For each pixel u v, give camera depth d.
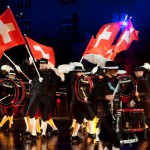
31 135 13.77
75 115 13.20
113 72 10.00
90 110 13.59
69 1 32.34
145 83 13.82
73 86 13.47
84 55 14.88
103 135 9.90
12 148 12.09
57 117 19.83
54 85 14.13
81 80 13.09
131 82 11.48
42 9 33.16
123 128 9.84
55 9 32.81
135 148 11.74
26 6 33.59
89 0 31.64
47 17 33.03
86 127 15.10
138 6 29.45
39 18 33.25
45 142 13.10
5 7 33.66
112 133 9.72
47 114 14.04
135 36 16.77
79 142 13.06
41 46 15.88
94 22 31.48
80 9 32.00
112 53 15.65
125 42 15.88
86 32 31.78
